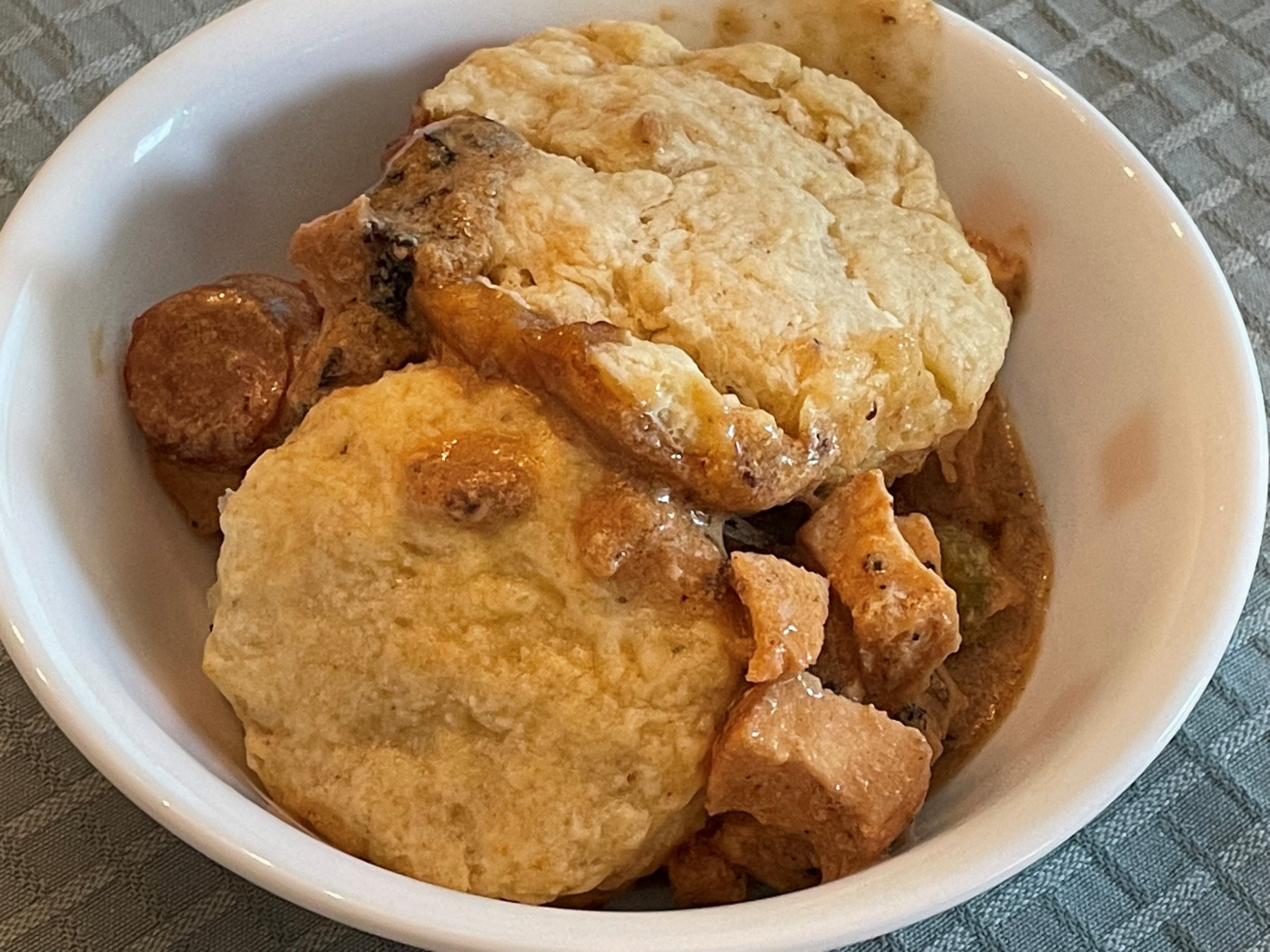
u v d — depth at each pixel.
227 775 0.18
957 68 0.23
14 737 0.20
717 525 0.19
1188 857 0.21
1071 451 0.22
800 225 0.20
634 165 0.21
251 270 0.23
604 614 0.18
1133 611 0.19
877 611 0.18
